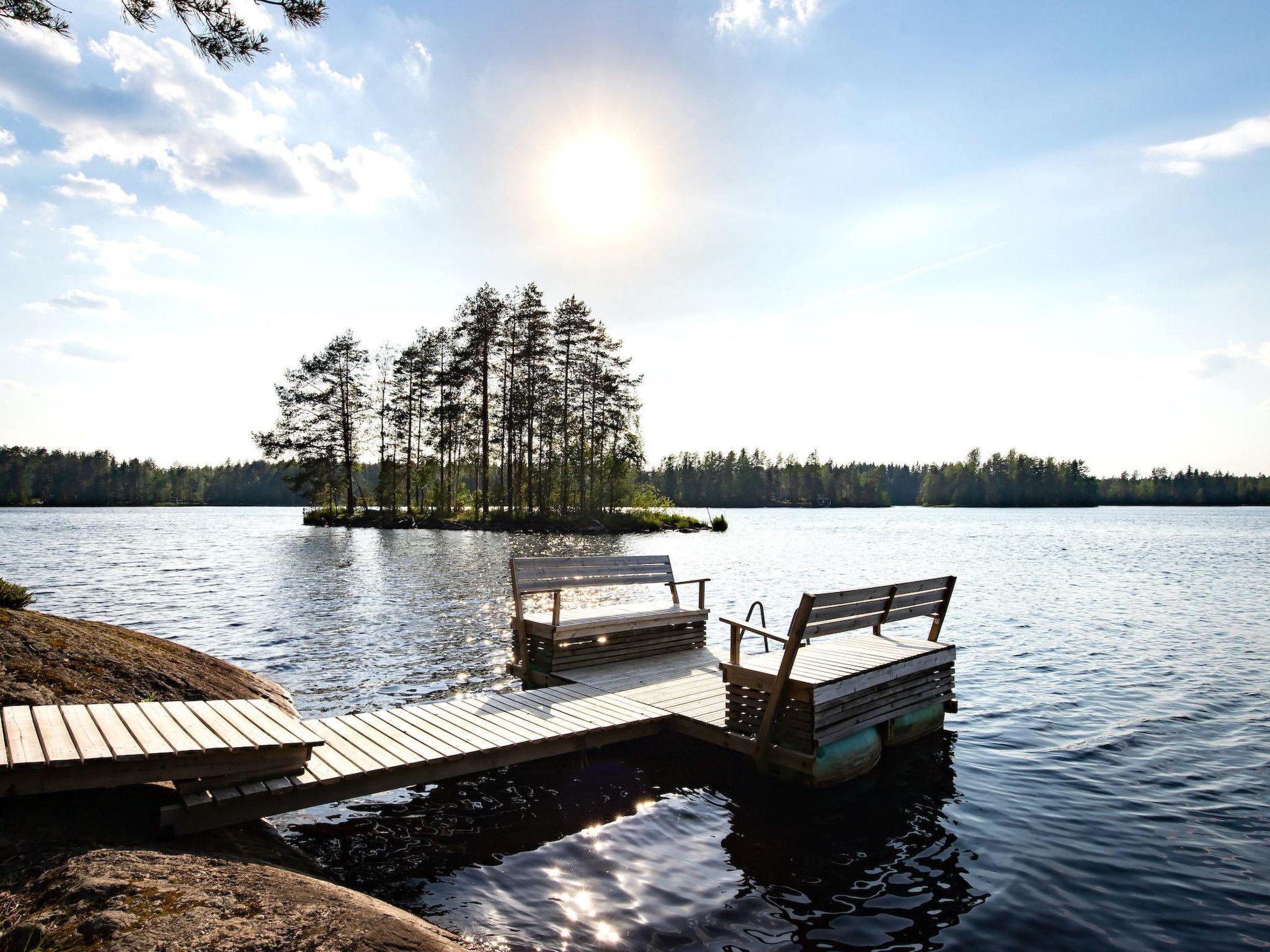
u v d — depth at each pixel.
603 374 53.25
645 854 5.18
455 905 4.44
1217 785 6.51
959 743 7.66
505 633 13.05
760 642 11.40
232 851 4.51
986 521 83.50
